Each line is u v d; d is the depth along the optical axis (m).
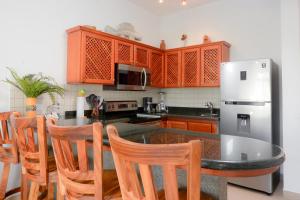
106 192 1.21
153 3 4.07
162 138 1.52
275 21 3.39
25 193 1.80
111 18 3.70
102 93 3.58
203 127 3.45
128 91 4.07
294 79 2.68
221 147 1.24
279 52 3.34
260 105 2.87
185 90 4.36
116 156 0.82
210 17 4.06
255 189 2.83
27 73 2.67
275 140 3.08
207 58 3.69
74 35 2.93
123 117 3.47
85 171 1.13
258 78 2.88
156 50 4.06
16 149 1.77
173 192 0.70
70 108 3.13
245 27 3.67
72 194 1.21
